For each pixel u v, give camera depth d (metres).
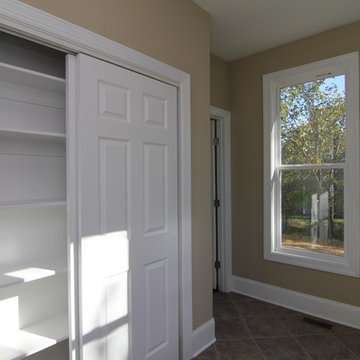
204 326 2.28
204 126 2.31
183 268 2.09
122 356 1.66
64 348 1.80
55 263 1.68
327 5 2.28
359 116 2.53
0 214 1.57
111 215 1.61
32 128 1.66
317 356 2.15
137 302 1.76
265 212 3.14
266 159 3.12
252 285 3.26
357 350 2.22
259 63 3.17
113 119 1.62
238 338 2.40
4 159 1.56
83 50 1.47
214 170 3.45
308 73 2.84
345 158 2.65
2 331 1.55
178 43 2.04
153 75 1.86
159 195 1.92
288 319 2.72
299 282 2.93
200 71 2.26
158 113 1.91
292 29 2.66
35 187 1.68
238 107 3.36
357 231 2.56
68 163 1.46
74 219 1.47
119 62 1.64
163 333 1.94
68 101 1.46
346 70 2.63
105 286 1.58
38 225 1.71
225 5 2.25
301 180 2.97
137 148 1.76
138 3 1.75
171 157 2.01
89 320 1.49
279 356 2.16
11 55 1.56
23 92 1.62
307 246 2.94
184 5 2.10
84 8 1.47
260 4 2.25
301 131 2.96
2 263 1.57
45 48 1.69
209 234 2.36
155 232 1.89
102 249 1.56
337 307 2.67
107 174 1.59
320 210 2.85
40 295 1.70
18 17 1.22
